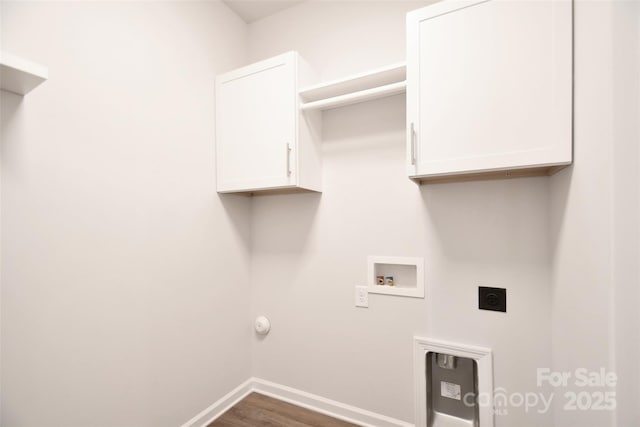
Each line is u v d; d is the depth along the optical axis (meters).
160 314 1.42
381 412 1.60
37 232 1.00
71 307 1.09
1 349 0.92
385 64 1.61
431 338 1.47
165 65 1.46
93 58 1.16
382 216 1.59
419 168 1.18
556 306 1.16
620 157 0.71
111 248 1.21
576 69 0.93
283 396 1.88
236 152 1.67
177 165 1.51
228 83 1.70
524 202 1.29
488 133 1.07
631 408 0.69
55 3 1.05
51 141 1.03
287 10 1.90
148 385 1.36
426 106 1.17
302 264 1.83
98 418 1.17
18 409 0.96
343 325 1.70
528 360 1.28
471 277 1.39
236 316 1.88
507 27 1.04
